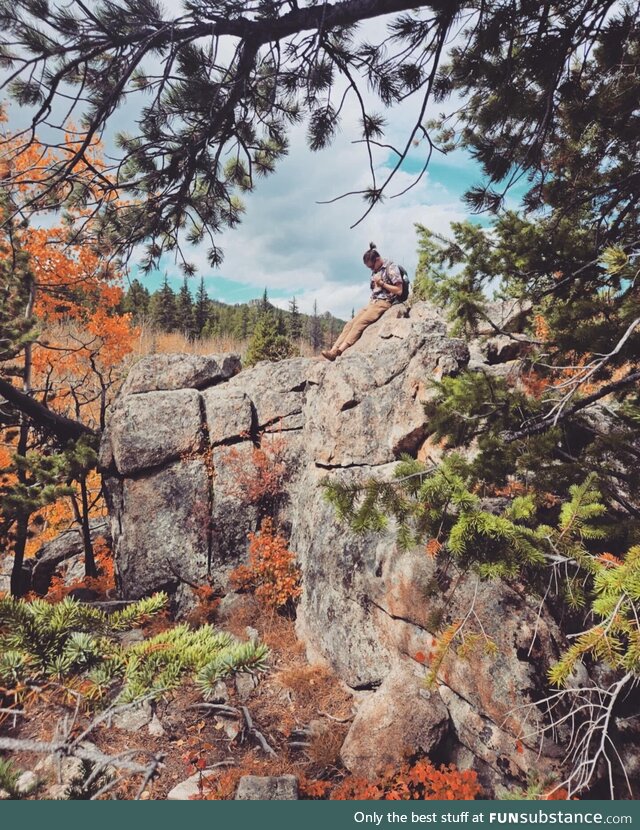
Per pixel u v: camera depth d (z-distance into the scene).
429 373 6.38
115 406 9.31
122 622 1.87
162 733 4.92
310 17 2.67
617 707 3.80
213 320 64.81
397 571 5.02
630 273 2.10
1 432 10.46
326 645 5.98
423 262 4.12
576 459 3.29
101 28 2.66
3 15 2.56
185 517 8.41
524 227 3.41
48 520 11.38
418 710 4.34
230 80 3.03
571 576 2.64
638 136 3.02
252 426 8.94
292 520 8.31
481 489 3.60
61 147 3.07
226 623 7.30
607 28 2.61
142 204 3.66
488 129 3.03
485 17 2.56
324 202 2.77
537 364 3.62
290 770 4.45
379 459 6.57
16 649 1.65
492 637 4.12
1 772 1.47
